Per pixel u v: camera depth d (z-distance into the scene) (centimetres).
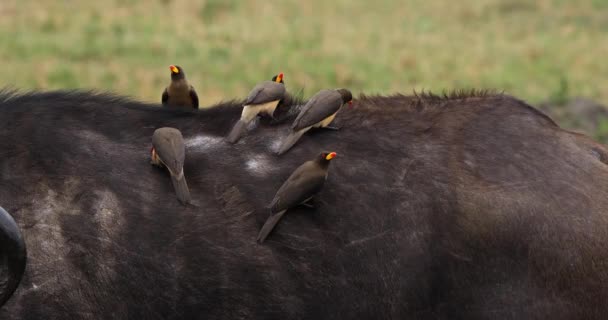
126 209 1465
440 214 1477
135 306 1438
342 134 1560
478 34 7069
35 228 1440
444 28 7325
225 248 1455
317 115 1505
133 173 1495
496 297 1462
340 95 1537
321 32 6938
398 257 1469
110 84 5081
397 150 1537
